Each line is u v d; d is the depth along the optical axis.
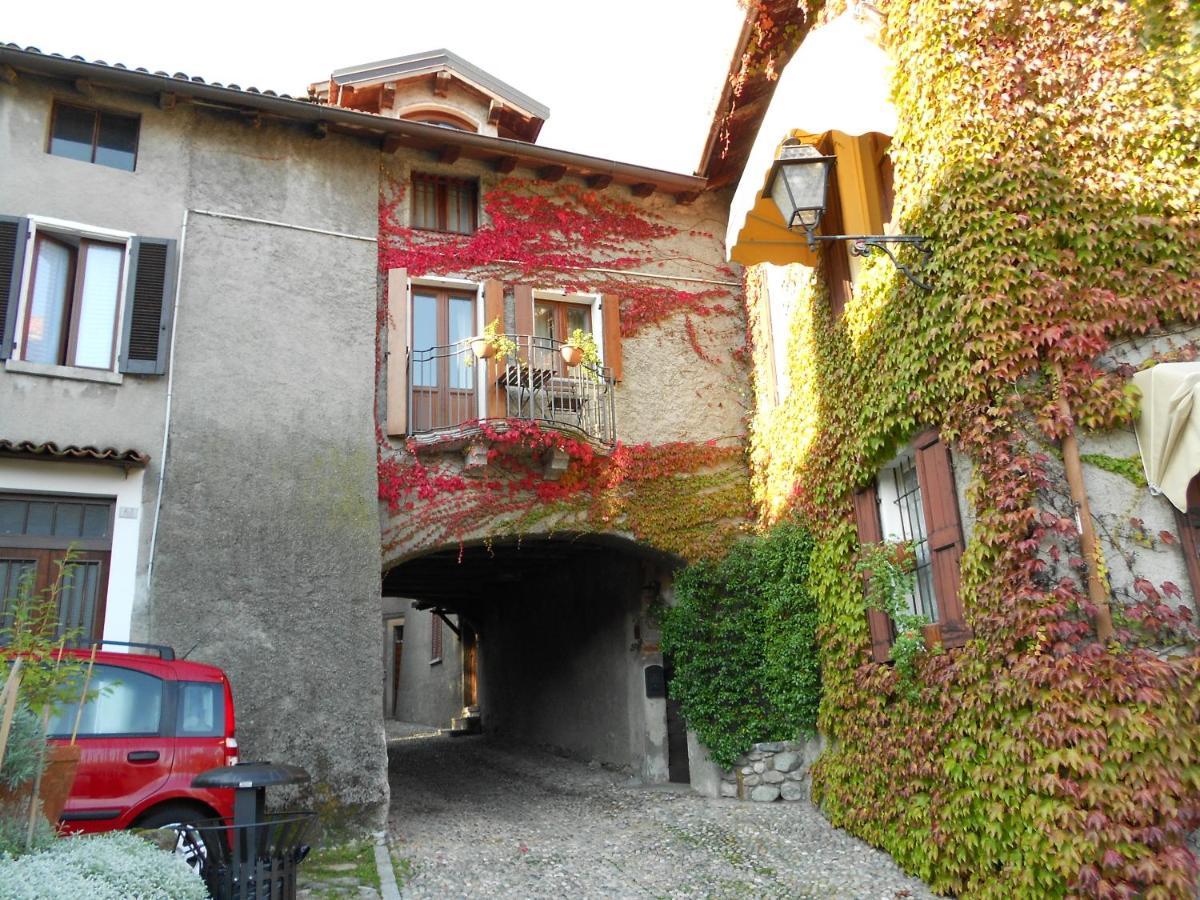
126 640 9.14
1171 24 7.36
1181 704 6.25
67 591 9.17
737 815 9.98
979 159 7.78
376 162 11.94
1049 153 7.66
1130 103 7.61
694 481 12.44
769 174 8.31
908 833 7.86
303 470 10.27
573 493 11.73
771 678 10.93
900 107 8.65
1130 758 6.12
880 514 9.34
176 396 10.04
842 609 9.70
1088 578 6.75
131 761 7.02
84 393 9.79
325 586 9.91
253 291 10.75
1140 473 7.00
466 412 11.71
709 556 12.12
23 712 5.24
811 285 10.74
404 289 11.59
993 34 7.99
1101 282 7.32
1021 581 6.84
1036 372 7.27
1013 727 6.73
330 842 9.07
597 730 14.50
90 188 10.42
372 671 9.84
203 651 9.20
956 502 7.79
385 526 10.78
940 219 7.95
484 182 12.58
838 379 9.96
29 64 10.10
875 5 8.95
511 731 18.39
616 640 14.00
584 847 8.97
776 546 11.05
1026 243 7.47
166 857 5.12
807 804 10.38
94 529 9.45
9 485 9.17
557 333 12.62
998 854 6.74
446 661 23.56
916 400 8.22
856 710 9.21
